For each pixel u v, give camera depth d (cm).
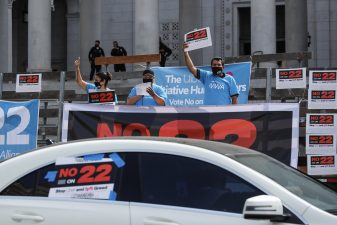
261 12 1761
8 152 1048
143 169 497
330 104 927
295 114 896
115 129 952
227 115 915
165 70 1094
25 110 1045
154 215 475
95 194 501
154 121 938
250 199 434
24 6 3359
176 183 486
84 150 517
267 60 1125
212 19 2850
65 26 3231
